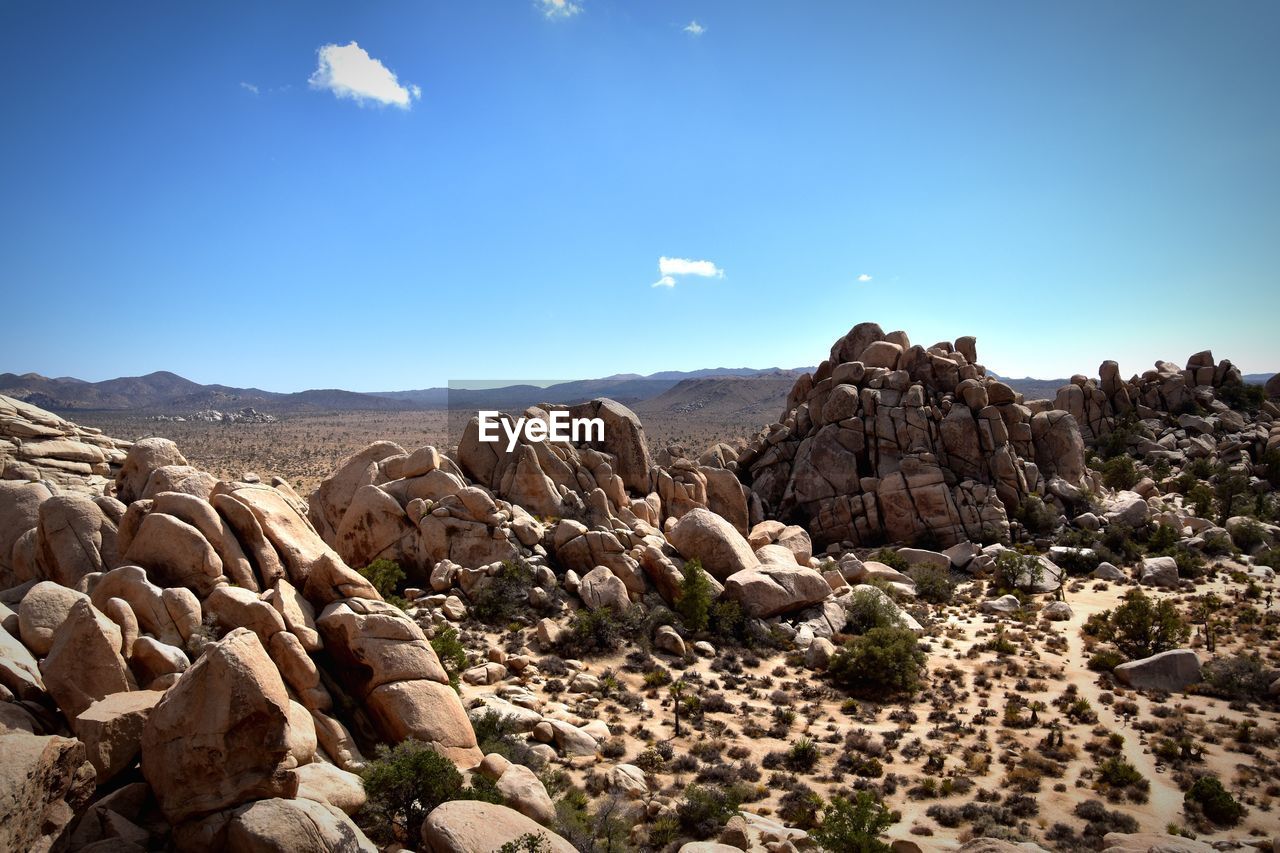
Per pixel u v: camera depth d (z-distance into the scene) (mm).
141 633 23250
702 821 25469
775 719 36438
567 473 59250
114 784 17828
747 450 87688
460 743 24844
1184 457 100062
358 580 28094
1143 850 24172
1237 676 41500
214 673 17344
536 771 27406
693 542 53781
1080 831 27578
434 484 52031
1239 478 81750
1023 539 71938
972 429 76438
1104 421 111062
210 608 24391
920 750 33875
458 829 18734
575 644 41844
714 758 31656
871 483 75312
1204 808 28969
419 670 25344
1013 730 36250
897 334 90562
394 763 21156
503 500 54750
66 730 19078
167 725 17266
